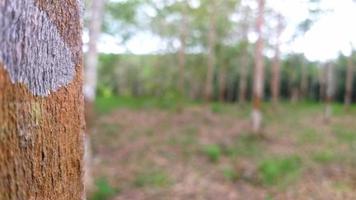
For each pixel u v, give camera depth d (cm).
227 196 729
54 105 83
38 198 77
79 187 95
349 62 2248
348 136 1340
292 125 1538
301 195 744
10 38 69
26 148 73
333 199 723
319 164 970
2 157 67
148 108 1842
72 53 92
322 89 2720
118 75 2941
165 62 2641
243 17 2286
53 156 83
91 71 694
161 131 1313
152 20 2194
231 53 2452
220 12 2261
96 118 1437
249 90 2692
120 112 1673
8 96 69
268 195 744
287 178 839
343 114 1955
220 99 2498
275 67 2142
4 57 67
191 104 2062
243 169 895
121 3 1405
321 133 1381
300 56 2888
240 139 1196
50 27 82
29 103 74
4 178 68
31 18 75
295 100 2716
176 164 933
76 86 94
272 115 1786
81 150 96
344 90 2802
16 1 71
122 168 880
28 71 74
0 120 67
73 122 92
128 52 2075
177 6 2034
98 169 856
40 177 77
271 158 993
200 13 2120
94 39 693
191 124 1451
